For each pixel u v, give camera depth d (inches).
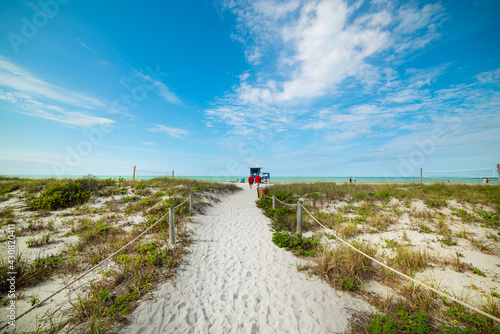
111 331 119.3
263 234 305.4
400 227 302.2
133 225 306.0
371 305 147.5
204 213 411.2
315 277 184.4
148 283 164.6
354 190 493.0
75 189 423.2
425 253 218.1
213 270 198.2
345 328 127.4
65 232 267.7
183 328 126.6
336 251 213.2
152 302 146.7
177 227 298.4
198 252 236.8
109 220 319.0
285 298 156.7
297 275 189.0
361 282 169.8
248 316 138.6
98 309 130.9
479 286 168.4
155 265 192.4
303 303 151.2
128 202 412.5
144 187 506.6
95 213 350.9
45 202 355.6
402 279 178.7
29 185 466.9
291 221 345.7
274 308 146.3
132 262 190.9
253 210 473.4
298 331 126.3
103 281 164.4
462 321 130.0
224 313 140.9
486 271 189.0
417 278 180.2
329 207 413.4
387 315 132.3
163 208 377.4
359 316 136.9
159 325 127.5
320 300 154.0
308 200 465.7
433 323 128.6
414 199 397.7
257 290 166.9
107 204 395.5
